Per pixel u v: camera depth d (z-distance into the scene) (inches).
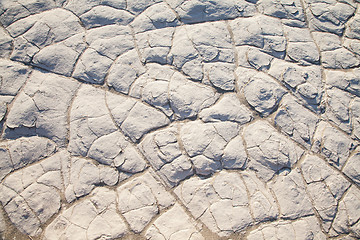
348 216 39.0
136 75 43.3
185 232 38.1
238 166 40.5
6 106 41.4
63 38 44.1
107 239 37.7
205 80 43.4
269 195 39.5
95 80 43.0
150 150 40.7
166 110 42.2
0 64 42.6
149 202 39.1
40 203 38.8
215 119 41.9
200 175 40.1
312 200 39.4
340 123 42.4
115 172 40.1
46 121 41.2
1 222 38.4
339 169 40.7
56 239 37.8
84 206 38.9
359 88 44.0
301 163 40.7
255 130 41.7
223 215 38.7
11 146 40.4
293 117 42.3
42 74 42.8
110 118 41.6
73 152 40.6
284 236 38.1
